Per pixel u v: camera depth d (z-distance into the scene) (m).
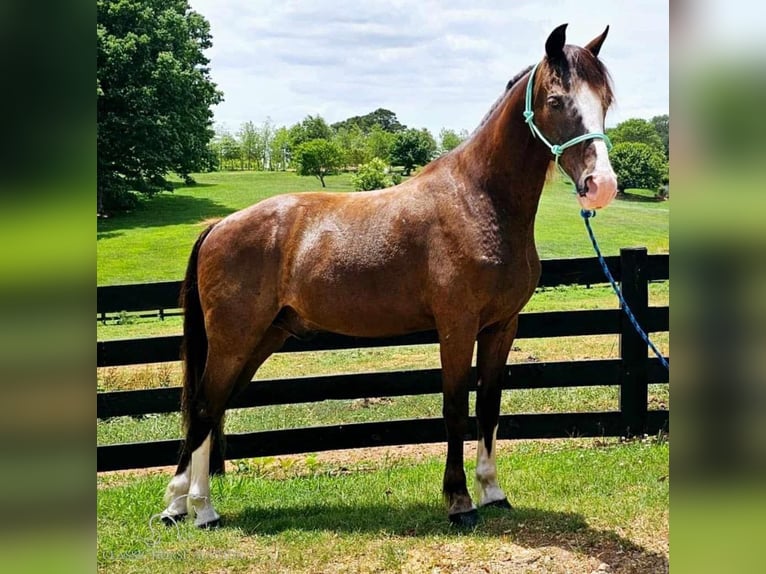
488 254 3.75
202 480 4.23
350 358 9.89
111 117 31.91
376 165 31.69
